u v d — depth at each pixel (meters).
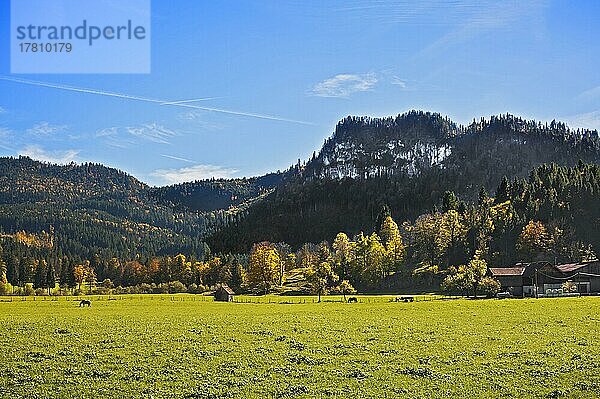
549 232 176.25
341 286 154.62
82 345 50.59
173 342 52.25
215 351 47.41
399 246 192.75
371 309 90.81
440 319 71.31
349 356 45.16
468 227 193.25
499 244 181.25
